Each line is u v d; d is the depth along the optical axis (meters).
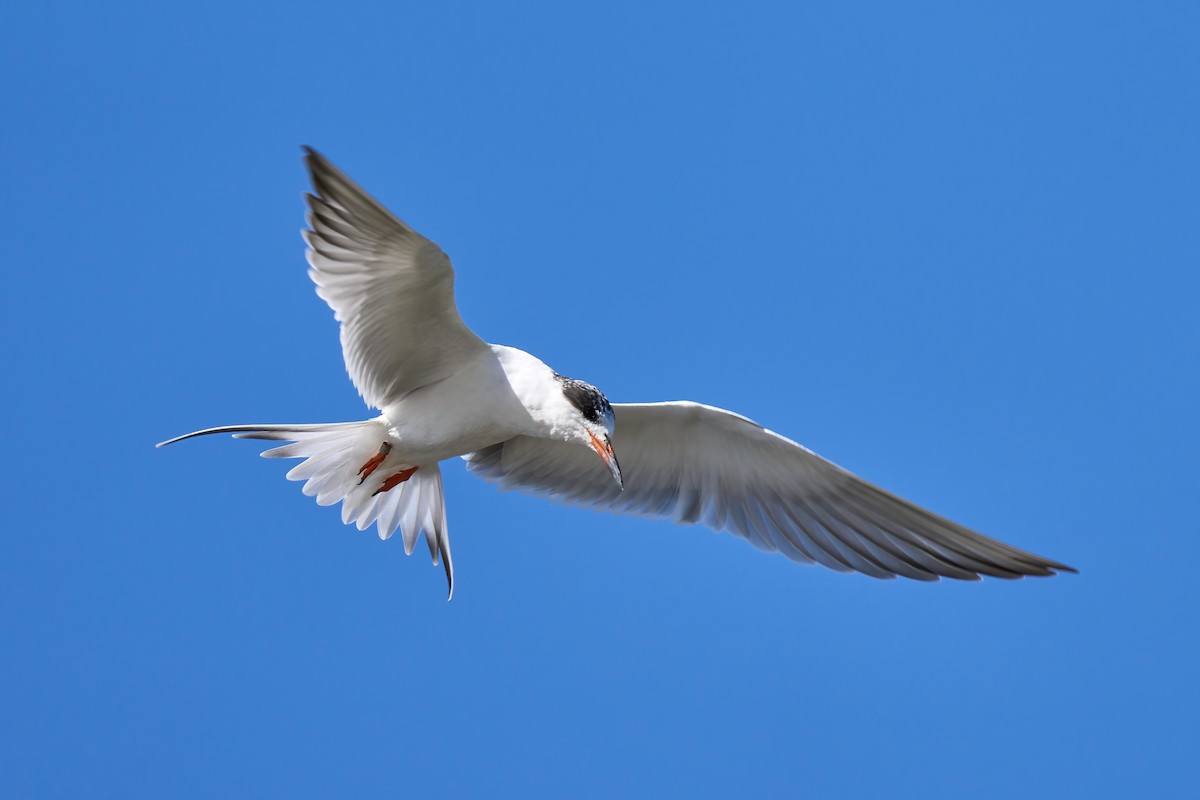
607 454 11.70
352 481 12.55
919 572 13.02
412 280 11.31
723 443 13.00
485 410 12.07
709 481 13.41
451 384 12.12
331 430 12.20
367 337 11.85
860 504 13.02
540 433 12.15
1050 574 12.24
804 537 13.38
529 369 12.04
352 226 10.96
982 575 12.65
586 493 13.84
